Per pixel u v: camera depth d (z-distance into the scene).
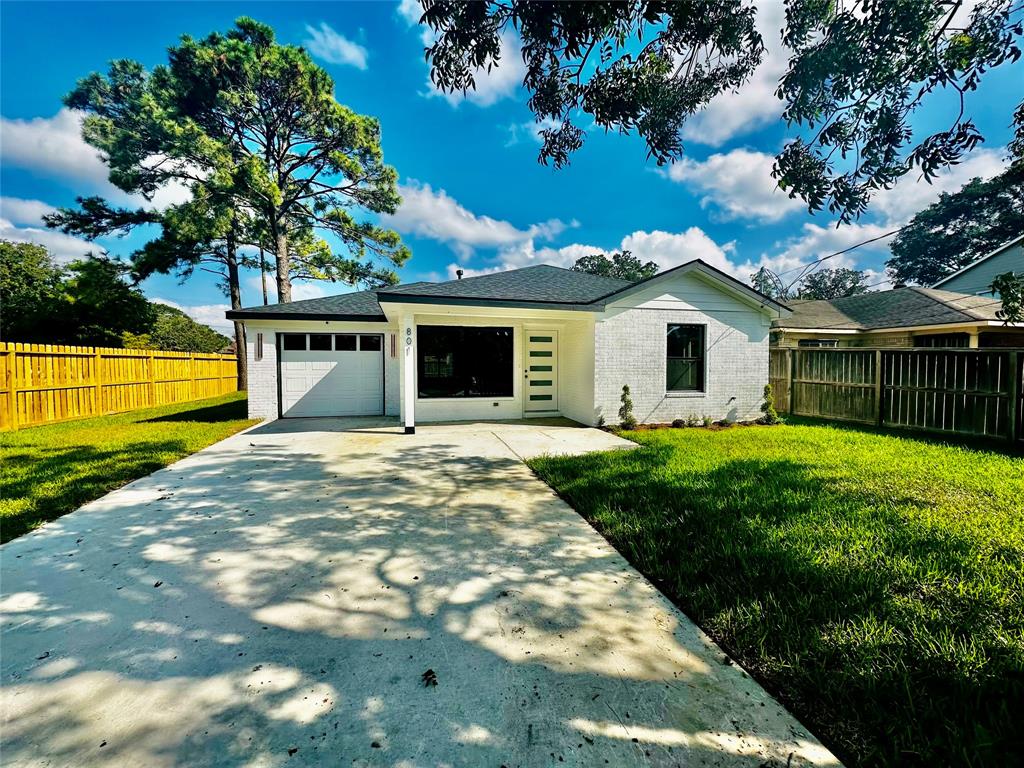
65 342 19.94
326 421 9.77
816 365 10.32
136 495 4.37
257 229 17.28
